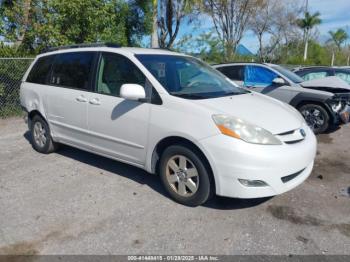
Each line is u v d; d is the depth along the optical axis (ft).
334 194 13.79
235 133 10.98
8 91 28.66
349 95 24.02
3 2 37.70
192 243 10.32
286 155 11.18
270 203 12.84
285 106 14.26
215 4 86.12
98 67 14.87
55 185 14.42
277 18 114.01
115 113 13.79
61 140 17.07
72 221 11.53
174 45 68.18
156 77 13.05
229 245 10.23
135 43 54.24
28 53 34.24
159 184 14.47
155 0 53.57
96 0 37.52
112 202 12.87
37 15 36.63
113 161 17.25
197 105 11.78
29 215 11.91
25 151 19.13
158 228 11.10
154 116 12.51
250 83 27.27
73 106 15.60
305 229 11.12
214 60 74.64
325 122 23.75
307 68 36.37
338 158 18.67
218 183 11.33
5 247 10.10
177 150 12.21
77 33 36.83
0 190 13.91
